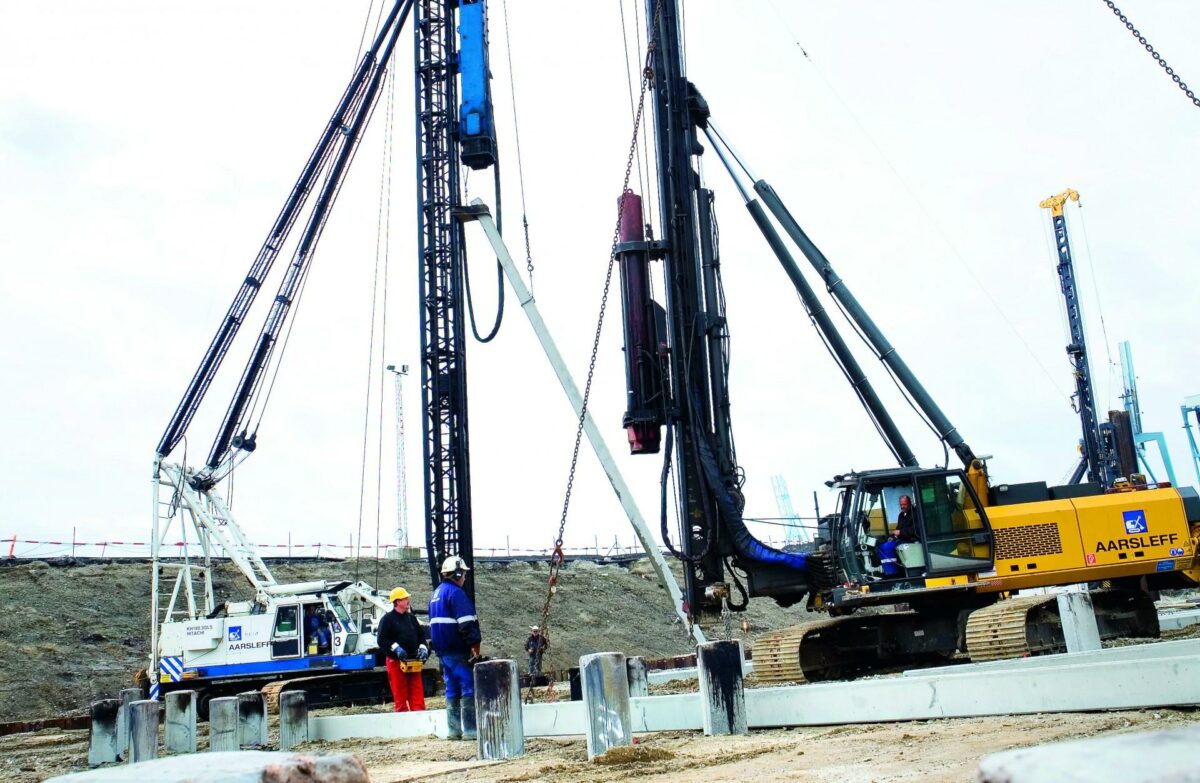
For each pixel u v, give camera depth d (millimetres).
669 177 18812
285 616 27453
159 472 30375
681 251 18656
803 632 15305
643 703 10086
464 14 29875
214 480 30844
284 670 26984
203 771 2953
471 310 27766
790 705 9203
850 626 16234
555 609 50969
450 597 11609
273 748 12961
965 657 16703
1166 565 16094
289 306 32188
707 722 9219
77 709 32469
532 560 57312
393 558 38438
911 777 5824
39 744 19047
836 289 18594
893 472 15836
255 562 30609
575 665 45375
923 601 15969
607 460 24141
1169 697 7434
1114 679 7691
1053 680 7961
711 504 18078
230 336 31453
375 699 27375
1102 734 6613
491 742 9234
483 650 43125
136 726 11945
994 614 14492
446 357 32375
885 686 8758
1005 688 8188
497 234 26828
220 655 27547
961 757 6383
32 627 35844
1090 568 16000
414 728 12656
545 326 25516
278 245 32500
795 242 18859
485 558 55406
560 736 10719
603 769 7570
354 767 3240
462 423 32312
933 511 15727
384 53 33531
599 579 56781
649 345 18672
